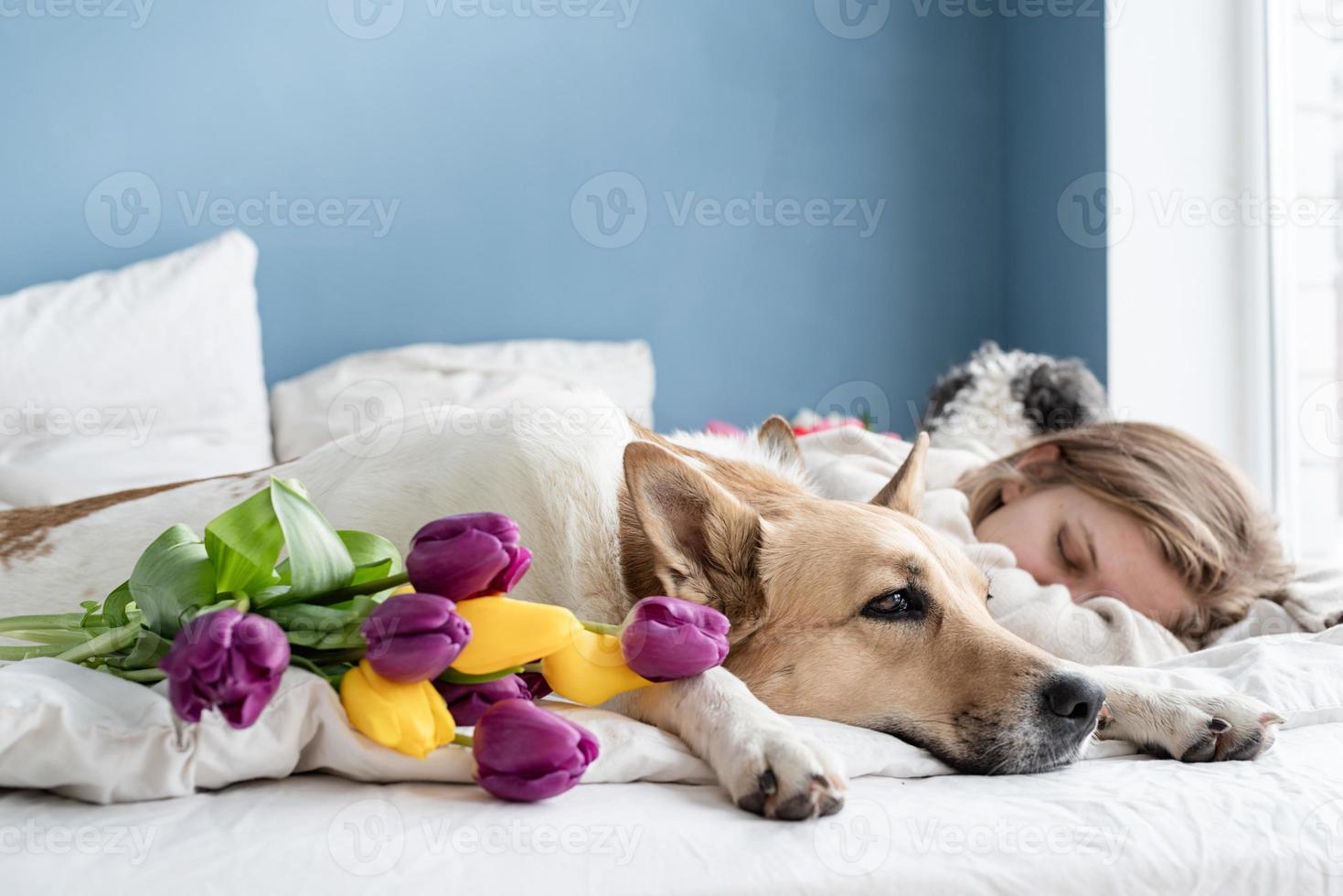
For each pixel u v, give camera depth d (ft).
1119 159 10.71
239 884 2.24
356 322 10.99
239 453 9.27
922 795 3.04
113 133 10.33
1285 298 10.44
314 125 10.83
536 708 2.77
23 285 10.13
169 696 2.51
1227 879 2.61
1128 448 5.79
